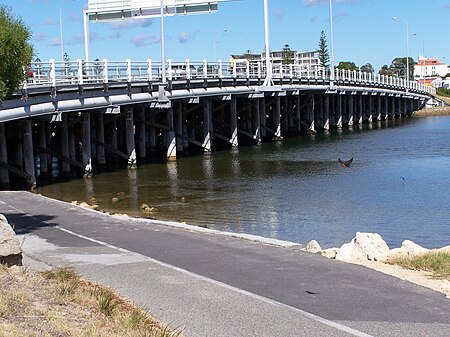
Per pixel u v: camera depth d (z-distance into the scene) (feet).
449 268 37.55
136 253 43.34
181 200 84.58
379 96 289.33
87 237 49.88
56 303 28.78
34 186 97.86
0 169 96.73
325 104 235.40
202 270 38.11
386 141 174.29
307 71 205.98
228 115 181.37
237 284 34.81
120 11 155.12
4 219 36.70
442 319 28.50
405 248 43.39
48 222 57.57
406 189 89.30
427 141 170.50
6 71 53.26
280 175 107.86
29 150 97.19
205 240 48.21
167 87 132.57
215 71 154.92
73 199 86.22
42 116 98.43
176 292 33.32
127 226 55.42
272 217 71.15
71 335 24.31
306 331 27.30
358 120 273.54
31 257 42.04
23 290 29.86
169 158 136.98
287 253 42.86
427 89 397.39
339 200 81.66
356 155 137.59
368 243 42.52
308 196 85.40
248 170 115.85
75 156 124.98
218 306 30.89
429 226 64.44
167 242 47.50
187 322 28.58
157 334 25.91
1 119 86.63
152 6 152.15
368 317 28.89
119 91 117.50
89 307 29.01
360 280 35.12
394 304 30.71
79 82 104.78
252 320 28.81
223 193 89.97
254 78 168.76
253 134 181.78
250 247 45.21
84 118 111.45
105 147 123.75
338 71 230.07
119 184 101.35
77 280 34.01
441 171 107.45
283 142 181.57
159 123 149.69
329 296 32.22
